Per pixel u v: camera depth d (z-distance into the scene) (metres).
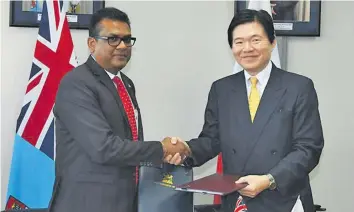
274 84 1.67
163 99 2.71
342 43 2.75
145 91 2.70
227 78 1.81
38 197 2.37
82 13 2.61
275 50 2.49
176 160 1.76
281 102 1.64
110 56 1.71
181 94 2.73
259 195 1.62
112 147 1.59
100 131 1.60
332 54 2.76
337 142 2.77
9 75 2.55
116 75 1.79
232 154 1.68
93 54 1.74
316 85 2.76
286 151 1.62
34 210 2.18
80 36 2.62
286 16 2.72
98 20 1.72
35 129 2.36
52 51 2.36
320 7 2.72
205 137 1.83
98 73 1.70
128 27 1.75
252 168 1.63
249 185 1.50
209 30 2.72
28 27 2.56
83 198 1.63
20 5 2.54
